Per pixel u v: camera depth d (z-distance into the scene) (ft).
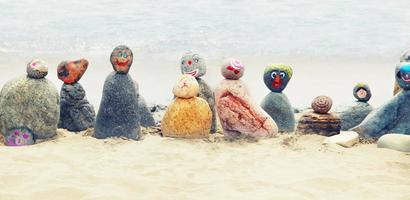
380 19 49.90
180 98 19.53
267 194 14.16
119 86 18.89
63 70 20.06
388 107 19.61
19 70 34.50
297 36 45.44
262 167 16.48
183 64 20.42
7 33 43.78
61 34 44.11
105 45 42.34
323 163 16.88
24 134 18.40
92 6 52.06
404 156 17.71
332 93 29.76
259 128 19.65
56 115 18.84
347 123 21.01
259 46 42.83
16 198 13.62
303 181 15.17
